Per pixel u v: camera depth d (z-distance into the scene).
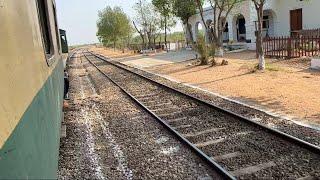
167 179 5.67
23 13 3.19
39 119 3.10
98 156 7.08
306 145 6.30
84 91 16.72
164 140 7.68
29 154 2.40
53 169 3.69
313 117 8.37
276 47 22.20
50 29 6.68
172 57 32.78
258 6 17.19
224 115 9.23
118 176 5.98
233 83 14.25
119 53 56.84
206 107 10.41
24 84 2.65
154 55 39.44
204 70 19.81
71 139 8.34
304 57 19.39
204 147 6.98
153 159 6.61
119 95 14.38
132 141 7.86
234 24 33.94
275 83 13.12
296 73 14.98
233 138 7.36
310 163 5.75
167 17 41.44
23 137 2.31
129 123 9.48
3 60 2.14
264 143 6.86
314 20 26.42
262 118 8.72
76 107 12.52
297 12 27.83
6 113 2.03
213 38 27.23
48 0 7.62
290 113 8.91
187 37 43.22
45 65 4.41
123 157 6.89
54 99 5.29
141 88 15.63
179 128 8.52
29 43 3.26
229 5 26.98
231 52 29.42
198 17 39.38
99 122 9.95
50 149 3.63
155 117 9.53
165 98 12.60
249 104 10.34
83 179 6.00
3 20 2.30
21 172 2.12
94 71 27.45
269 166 5.80
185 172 5.86
